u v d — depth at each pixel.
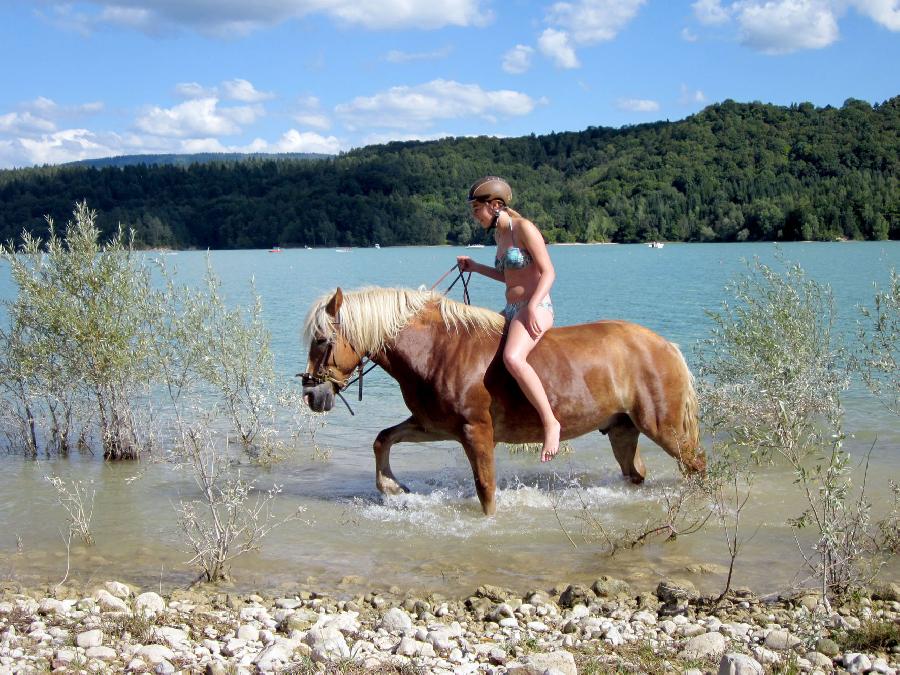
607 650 4.63
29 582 6.23
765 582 5.83
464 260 7.86
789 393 8.89
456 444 10.73
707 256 83.00
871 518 6.97
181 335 10.92
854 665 4.23
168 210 163.00
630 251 109.94
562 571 6.21
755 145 173.75
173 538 7.22
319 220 164.00
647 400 7.49
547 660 4.26
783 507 7.46
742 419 9.66
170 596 5.82
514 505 7.86
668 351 7.60
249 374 11.34
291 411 12.56
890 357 8.95
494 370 7.16
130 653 4.61
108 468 9.79
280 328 22.02
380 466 8.05
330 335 7.31
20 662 4.44
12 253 10.68
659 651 4.59
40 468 9.80
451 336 7.28
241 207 166.25
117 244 10.83
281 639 4.82
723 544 6.64
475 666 4.43
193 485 8.94
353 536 7.13
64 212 132.00
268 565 6.49
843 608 5.09
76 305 10.38
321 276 54.72
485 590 5.70
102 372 10.20
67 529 7.50
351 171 191.12
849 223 119.56
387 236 164.88
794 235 127.12
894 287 8.56
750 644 4.64
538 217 159.50
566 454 9.92
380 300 7.35
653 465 9.23
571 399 7.21
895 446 9.42
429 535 7.11
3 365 10.71
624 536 6.87
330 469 9.55
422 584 6.03
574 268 63.12
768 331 10.15
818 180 151.62
